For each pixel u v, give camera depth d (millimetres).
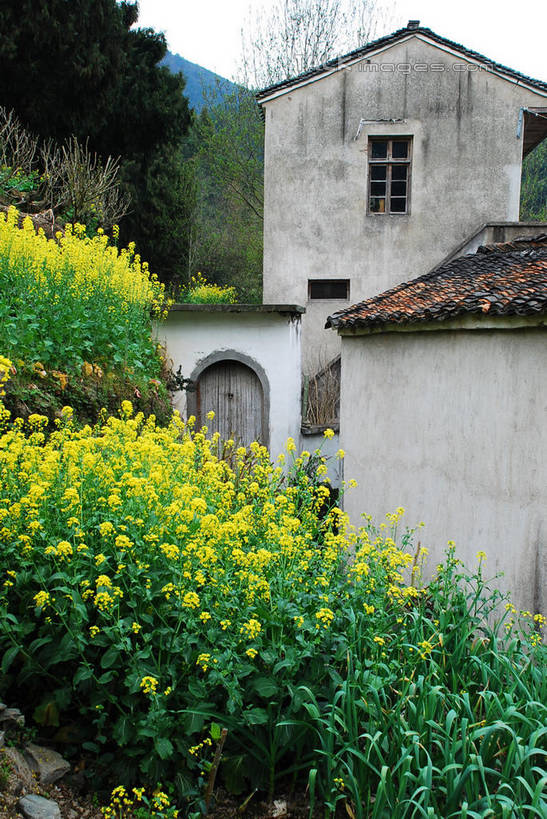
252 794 3102
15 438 3785
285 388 10078
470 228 12883
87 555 2957
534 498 4723
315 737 3285
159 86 16594
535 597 4688
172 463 4375
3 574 3109
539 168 24484
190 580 3102
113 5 14367
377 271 13070
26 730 3115
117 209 13078
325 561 3688
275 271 13242
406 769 2775
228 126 20344
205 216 26750
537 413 4707
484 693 3217
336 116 12992
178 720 3043
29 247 6137
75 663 3148
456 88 12750
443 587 4336
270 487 4441
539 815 2566
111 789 3029
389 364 6727
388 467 6719
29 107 13625
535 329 4715
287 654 3062
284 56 20406
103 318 6953
